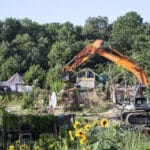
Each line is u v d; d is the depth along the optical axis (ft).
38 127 70.59
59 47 359.87
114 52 155.94
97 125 42.65
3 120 66.85
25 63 347.77
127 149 39.17
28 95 167.63
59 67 275.39
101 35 432.66
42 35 412.36
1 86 227.81
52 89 180.14
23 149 48.49
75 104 148.66
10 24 414.62
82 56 153.89
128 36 422.00
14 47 370.94
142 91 110.63
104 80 204.03
